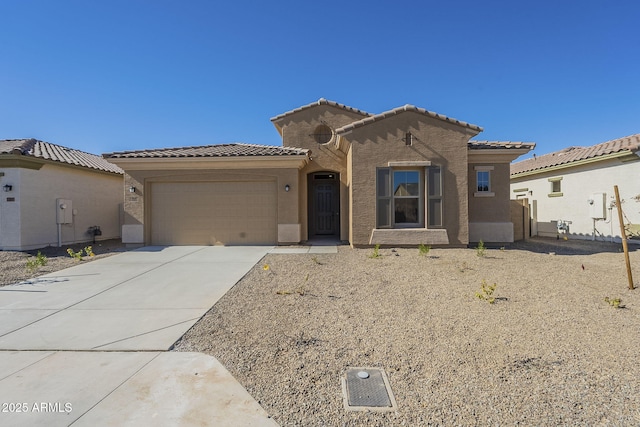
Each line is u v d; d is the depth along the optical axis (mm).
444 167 11867
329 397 3283
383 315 5383
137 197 13336
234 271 8672
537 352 4078
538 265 9039
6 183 11914
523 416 2951
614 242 13867
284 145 15117
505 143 13344
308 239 14844
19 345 4465
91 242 15086
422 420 2932
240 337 4672
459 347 4242
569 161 15742
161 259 10422
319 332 4785
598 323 4938
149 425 2895
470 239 13211
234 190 13547
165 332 4867
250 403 3201
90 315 5594
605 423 2848
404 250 11445
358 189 12016
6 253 11406
